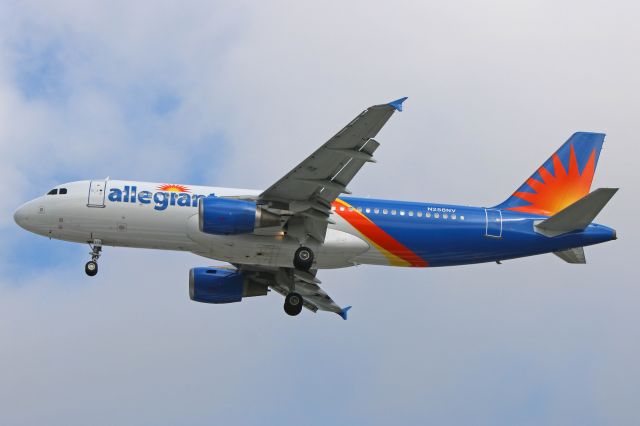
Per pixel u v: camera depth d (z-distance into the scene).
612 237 133.62
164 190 126.62
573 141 141.38
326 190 119.31
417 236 130.12
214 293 139.88
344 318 147.50
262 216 121.88
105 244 128.75
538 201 139.50
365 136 109.25
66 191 127.19
